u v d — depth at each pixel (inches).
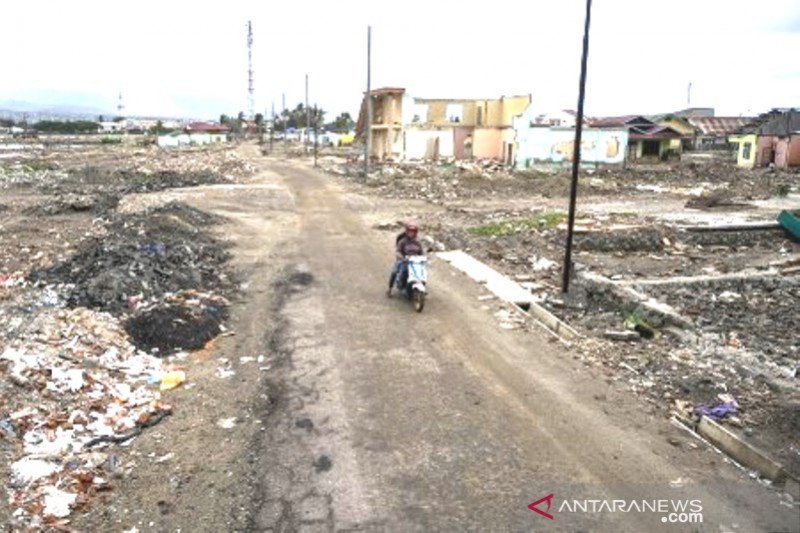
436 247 808.3
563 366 416.2
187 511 260.2
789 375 416.5
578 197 1440.7
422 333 478.6
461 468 293.3
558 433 326.3
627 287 632.4
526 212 1157.7
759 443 321.1
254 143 4574.3
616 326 513.7
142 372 395.5
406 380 391.9
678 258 834.2
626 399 367.2
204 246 766.5
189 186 1487.5
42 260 695.1
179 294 540.4
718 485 281.7
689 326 515.8
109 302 502.3
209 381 388.2
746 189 1615.4
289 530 249.1
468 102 2378.2
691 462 300.2
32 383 351.9
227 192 1359.5
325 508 263.1
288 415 345.1
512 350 444.5
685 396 376.2
